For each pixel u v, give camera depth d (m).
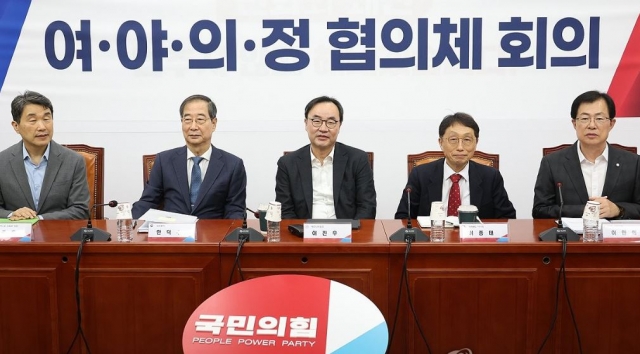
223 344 1.42
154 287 1.99
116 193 3.92
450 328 1.99
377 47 3.77
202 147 2.88
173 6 3.76
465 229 2.00
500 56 3.75
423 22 3.74
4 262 1.99
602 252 1.93
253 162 3.90
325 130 2.75
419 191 2.82
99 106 3.84
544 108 3.78
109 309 2.00
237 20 3.77
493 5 3.71
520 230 2.17
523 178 3.85
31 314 2.01
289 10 3.76
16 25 3.76
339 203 2.80
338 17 3.76
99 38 3.79
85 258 1.98
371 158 3.29
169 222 2.08
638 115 3.74
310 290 1.57
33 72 3.81
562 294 1.96
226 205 2.88
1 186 2.77
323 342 1.41
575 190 2.70
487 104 3.79
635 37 3.68
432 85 3.79
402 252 1.95
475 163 2.80
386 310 1.99
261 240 2.00
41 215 2.66
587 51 3.71
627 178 2.66
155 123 3.86
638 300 1.96
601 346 1.99
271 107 3.84
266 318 1.49
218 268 1.99
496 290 1.97
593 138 2.66
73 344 2.02
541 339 1.99
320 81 3.81
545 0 3.69
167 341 2.01
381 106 3.82
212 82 3.82
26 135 2.72
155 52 3.79
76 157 2.86
